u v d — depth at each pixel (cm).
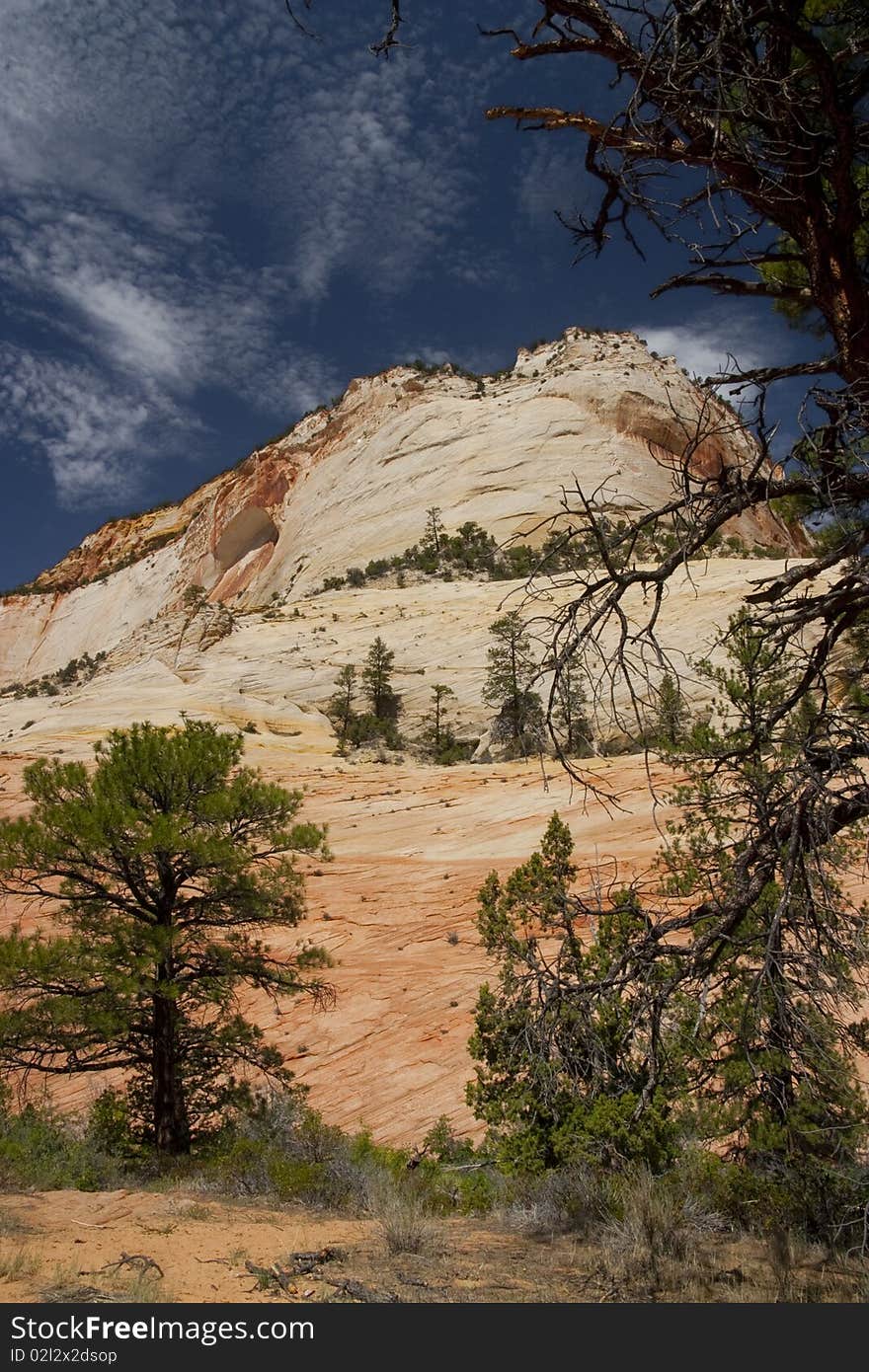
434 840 3306
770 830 486
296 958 1490
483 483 13800
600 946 748
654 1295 566
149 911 1459
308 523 16525
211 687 7156
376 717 6706
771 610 464
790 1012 462
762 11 391
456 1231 779
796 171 441
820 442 429
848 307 430
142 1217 718
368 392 18600
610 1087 495
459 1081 1748
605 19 426
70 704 6700
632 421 14062
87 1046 1353
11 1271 523
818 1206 710
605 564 407
